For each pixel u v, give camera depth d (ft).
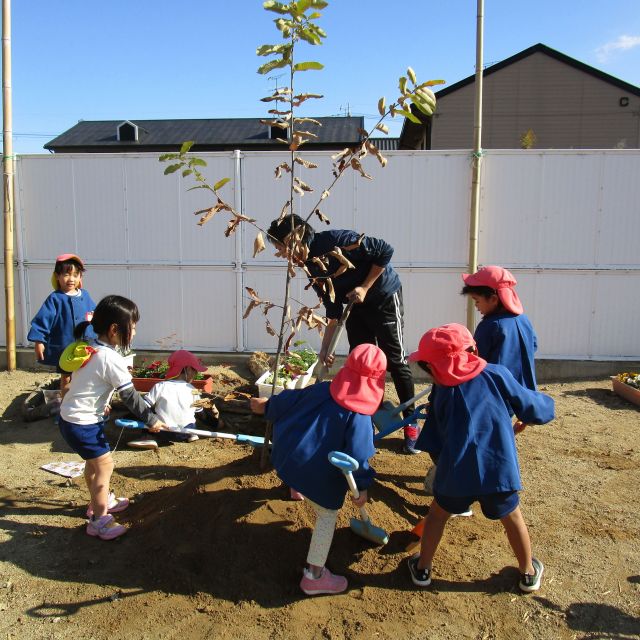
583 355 23.70
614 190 22.74
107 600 9.91
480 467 9.35
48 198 24.04
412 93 10.64
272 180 23.29
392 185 23.02
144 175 23.65
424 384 23.31
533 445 17.02
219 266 23.86
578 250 23.15
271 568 10.53
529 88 61.82
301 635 9.10
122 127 119.03
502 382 9.74
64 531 12.09
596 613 9.64
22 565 10.86
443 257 23.30
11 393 21.34
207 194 23.54
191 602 9.87
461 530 12.12
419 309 23.61
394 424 12.99
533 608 9.74
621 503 13.43
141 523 12.21
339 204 23.24
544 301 23.48
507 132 62.44
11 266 23.66
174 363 18.35
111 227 24.04
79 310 17.94
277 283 23.86
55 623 9.36
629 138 61.67
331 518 9.98
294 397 10.37
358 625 9.31
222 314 24.20
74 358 11.39
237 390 20.30
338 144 111.24
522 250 23.24
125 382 11.60
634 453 16.38
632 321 23.38
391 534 11.62
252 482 12.21
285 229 12.26
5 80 23.08
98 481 11.68
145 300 24.35
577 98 61.52
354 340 16.90
